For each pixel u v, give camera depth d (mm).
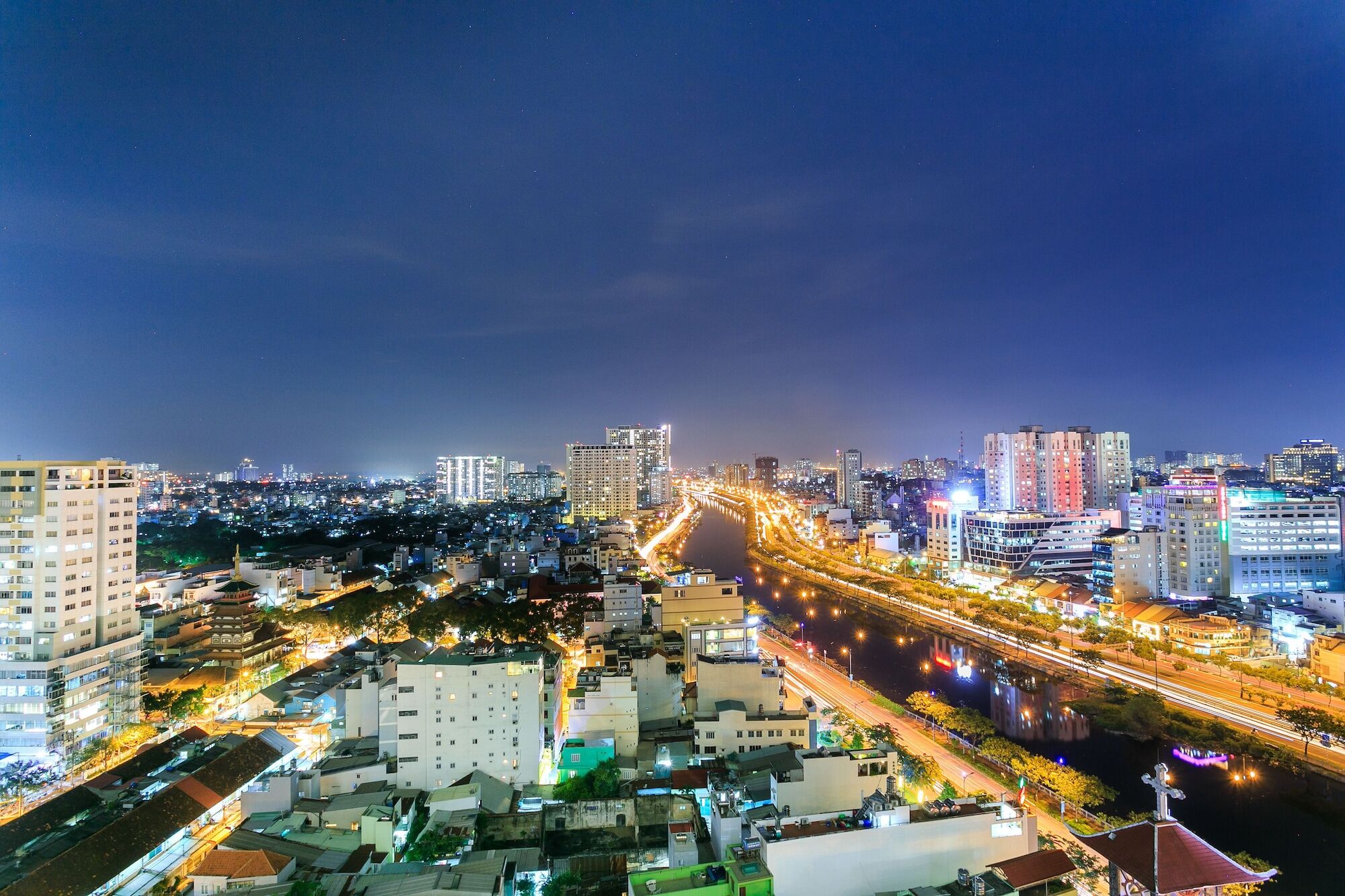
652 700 152250
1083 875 91812
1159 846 60688
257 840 99688
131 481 158500
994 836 84812
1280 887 103438
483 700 126375
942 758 143000
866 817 86375
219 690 172500
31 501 140375
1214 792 132500
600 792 116875
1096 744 156125
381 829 101750
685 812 111938
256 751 130125
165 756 130875
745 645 179875
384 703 132625
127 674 152375
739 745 131625
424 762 125125
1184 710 164375
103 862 96125
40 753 133500
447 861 95875
